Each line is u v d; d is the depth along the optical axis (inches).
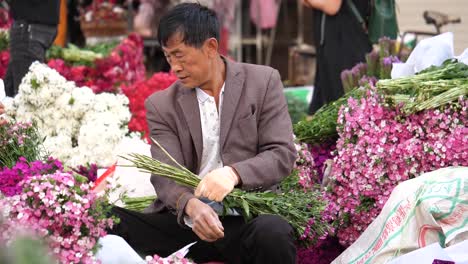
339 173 182.4
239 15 498.0
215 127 159.6
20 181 147.3
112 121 224.1
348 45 293.7
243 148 158.2
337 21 293.3
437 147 170.2
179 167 155.2
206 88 159.9
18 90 251.6
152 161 153.2
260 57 512.1
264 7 481.4
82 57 324.8
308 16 504.7
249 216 153.9
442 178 161.0
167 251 164.2
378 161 176.4
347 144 182.4
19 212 136.9
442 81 174.1
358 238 167.3
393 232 160.1
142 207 180.2
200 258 165.0
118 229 161.6
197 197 149.6
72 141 231.3
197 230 145.6
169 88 164.6
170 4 458.9
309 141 204.4
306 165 191.5
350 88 251.6
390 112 177.6
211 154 160.1
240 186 150.7
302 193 161.8
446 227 155.8
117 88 299.1
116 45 354.6
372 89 183.6
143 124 257.4
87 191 144.6
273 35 492.7
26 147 176.1
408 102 174.6
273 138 156.6
